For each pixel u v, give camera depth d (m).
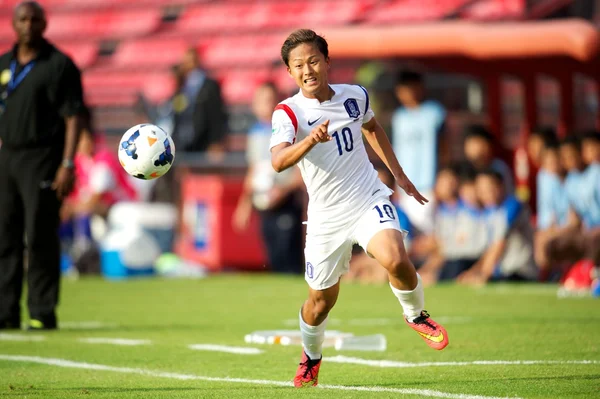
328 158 19.92
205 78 62.94
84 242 61.12
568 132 56.16
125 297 45.75
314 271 20.03
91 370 23.03
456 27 54.03
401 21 79.25
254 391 19.39
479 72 57.88
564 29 50.09
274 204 56.28
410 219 52.47
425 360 24.03
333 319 34.69
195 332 31.33
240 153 66.31
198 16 94.06
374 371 22.30
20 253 31.83
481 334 29.28
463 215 50.62
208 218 61.06
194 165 62.75
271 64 85.56
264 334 28.91
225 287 51.28
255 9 91.44
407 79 52.34
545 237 46.19
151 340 29.08
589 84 63.75
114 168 61.03
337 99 20.28
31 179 30.56
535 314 35.47
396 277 19.22
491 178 49.22
